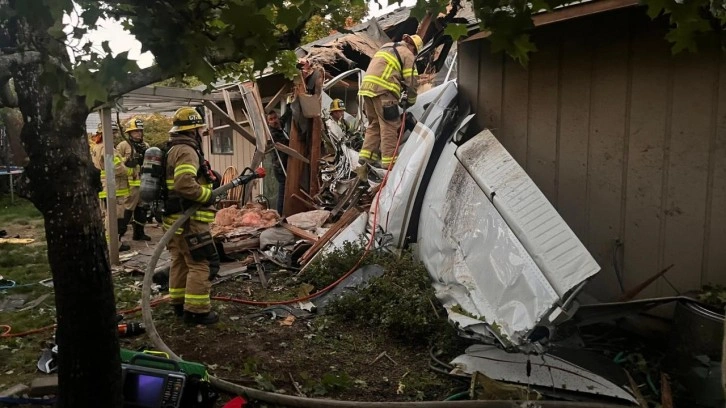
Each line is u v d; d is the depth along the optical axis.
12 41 2.30
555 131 5.03
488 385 3.49
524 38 2.03
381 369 4.09
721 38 2.11
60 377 2.73
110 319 2.75
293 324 4.99
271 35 1.81
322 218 7.80
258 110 8.84
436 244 5.08
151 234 10.25
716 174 4.01
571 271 3.63
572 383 3.57
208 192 4.73
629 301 4.02
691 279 4.20
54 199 2.55
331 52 10.27
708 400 3.33
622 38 4.49
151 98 9.10
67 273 2.61
